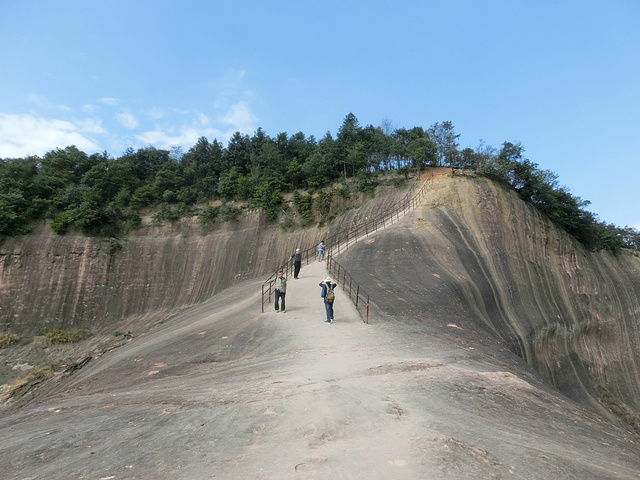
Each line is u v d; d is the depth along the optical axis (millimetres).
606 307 35656
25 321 32469
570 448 5836
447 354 11531
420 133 61188
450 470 4211
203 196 44156
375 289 20078
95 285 35688
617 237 45688
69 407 8477
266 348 12406
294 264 22469
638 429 24438
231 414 6191
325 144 51031
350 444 4883
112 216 39750
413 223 30375
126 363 12875
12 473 4699
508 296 26766
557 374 25297
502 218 32875
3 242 34969
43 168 44656
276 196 40312
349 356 10820
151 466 4574
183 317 22219
